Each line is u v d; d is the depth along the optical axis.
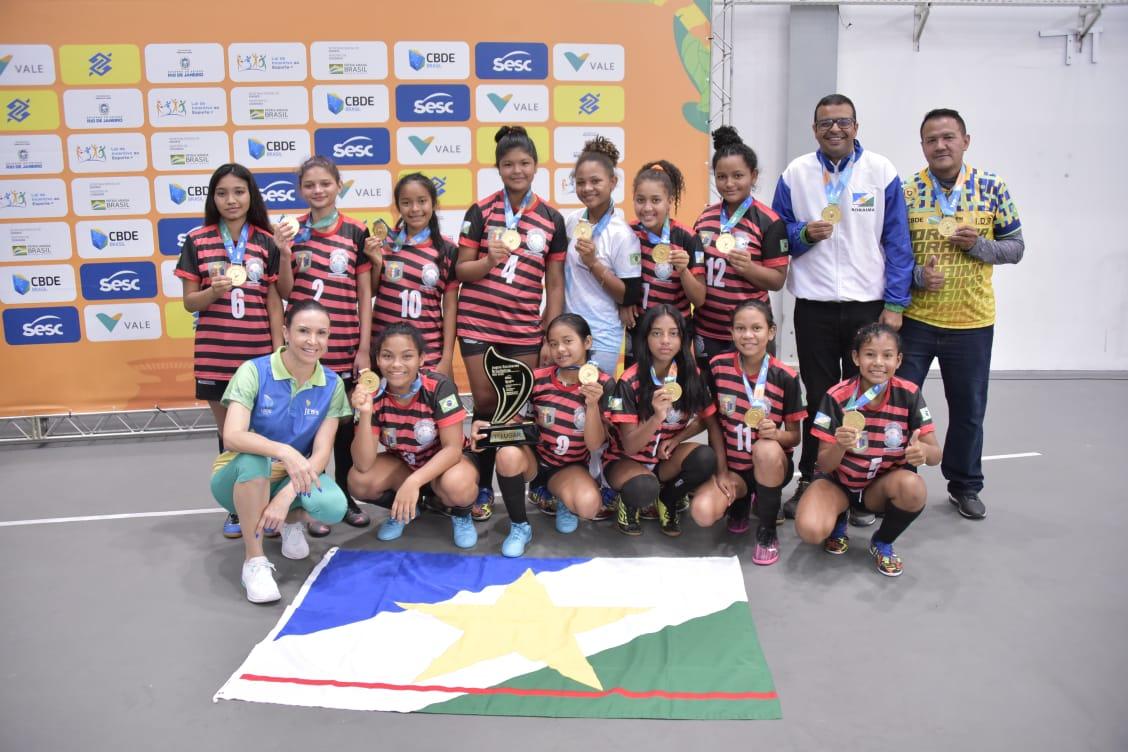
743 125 6.08
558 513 3.38
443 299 3.60
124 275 4.89
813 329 3.53
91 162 4.77
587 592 2.81
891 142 6.17
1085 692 2.26
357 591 2.82
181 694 2.28
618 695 2.23
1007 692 2.27
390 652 2.44
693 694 2.24
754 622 2.65
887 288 3.43
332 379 3.03
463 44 4.91
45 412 4.91
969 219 3.41
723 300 3.43
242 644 2.55
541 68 4.97
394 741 2.06
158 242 4.89
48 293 4.85
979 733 2.09
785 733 2.09
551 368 3.22
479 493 3.53
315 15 4.79
